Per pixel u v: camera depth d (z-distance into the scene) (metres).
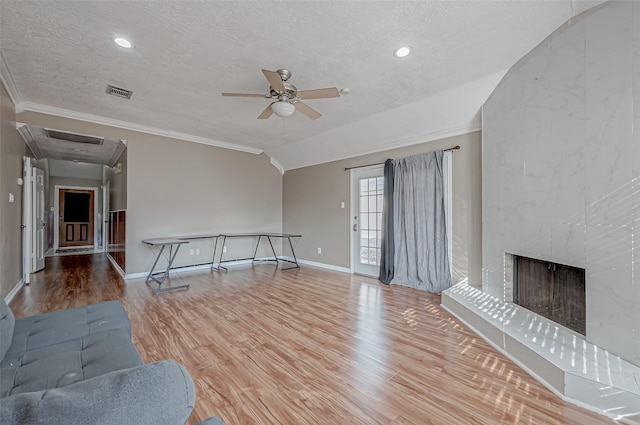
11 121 3.46
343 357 2.20
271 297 3.78
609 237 1.84
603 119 1.87
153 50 2.53
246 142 5.83
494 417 1.55
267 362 2.12
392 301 3.62
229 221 6.04
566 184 2.14
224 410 1.60
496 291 3.07
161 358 2.17
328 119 4.40
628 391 1.51
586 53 1.99
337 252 5.64
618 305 1.79
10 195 3.50
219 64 2.77
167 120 4.44
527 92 2.55
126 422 0.59
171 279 4.76
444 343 2.45
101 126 4.46
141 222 4.87
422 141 4.32
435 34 2.32
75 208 9.09
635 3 1.70
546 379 1.83
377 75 3.00
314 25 2.20
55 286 4.21
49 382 1.17
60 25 2.19
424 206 4.18
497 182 3.02
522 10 2.04
